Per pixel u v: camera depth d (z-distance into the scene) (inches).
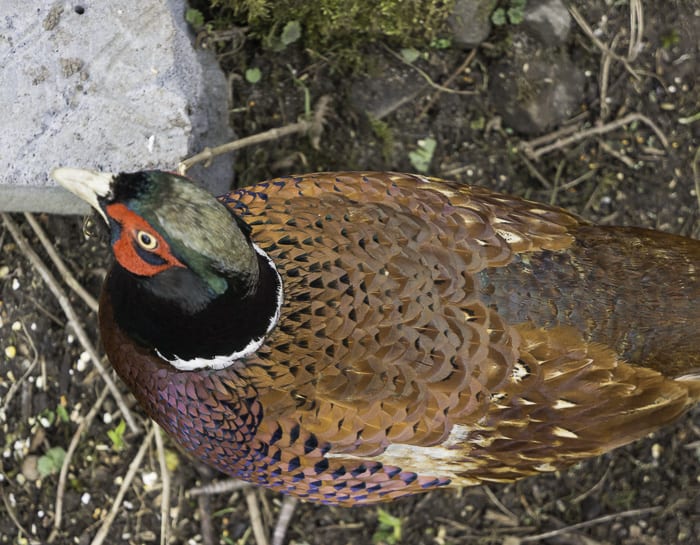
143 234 40.7
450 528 53.1
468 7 52.2
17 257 52.1
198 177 50.6
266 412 44.3
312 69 52.7
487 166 53.7
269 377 43.9
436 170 53.4
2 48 47.8
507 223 45.8
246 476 46.6
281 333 43.8
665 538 53.6
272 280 43.5
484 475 46.8
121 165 48.0
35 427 52.1
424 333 44.2
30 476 52.0
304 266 44.3
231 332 42.6
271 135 51.5
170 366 44.3
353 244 44.6
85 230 48.8
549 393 45.0
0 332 52.1
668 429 53.8
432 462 45.7
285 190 45.7
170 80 48.4
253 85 52.4
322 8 50.9
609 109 54.3
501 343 44.6
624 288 45.8
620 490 53.7
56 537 51.9
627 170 54.4
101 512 52.1
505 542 53.1
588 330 45.4
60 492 51.8
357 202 45.5
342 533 52.8
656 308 45.8
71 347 52.2
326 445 44.6
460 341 44.3
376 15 51.4
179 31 49.1
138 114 48.1
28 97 47.7
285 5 50.8
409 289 44.3
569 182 54.2
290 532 52.7
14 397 52.1
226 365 43.6
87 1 48.2
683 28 54.7
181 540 52.3
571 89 53.9
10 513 51.9
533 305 45.1
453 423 44.8
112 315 45.1
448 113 53.4
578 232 46.4
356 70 52.7
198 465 52.3
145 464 52.1
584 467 53.6
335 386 44.0
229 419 44.6
